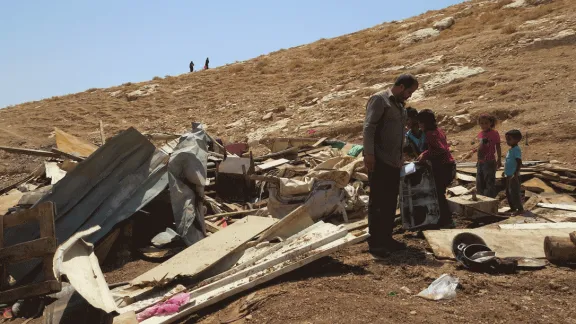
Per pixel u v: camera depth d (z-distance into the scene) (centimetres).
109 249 678
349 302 414
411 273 492
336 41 3741
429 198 645
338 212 728
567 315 383
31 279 575
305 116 2181
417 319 380
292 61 3509
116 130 2689
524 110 1473
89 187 699
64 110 3231
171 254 673
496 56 2106
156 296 504
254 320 412
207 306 461
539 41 2070
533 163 992
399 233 662
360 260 543
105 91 3728
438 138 643
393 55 2752
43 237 431
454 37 2767
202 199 730
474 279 463
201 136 792
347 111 2048
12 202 841
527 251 532
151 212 751
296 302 424
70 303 496
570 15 2305
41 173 996
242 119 2442
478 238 543
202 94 3173
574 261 498
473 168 999
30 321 509
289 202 738
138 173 726
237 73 3553
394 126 558
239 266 530
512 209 735
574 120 1298
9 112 3372
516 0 3067
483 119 768
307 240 553
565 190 855
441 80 2031
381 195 566
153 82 3741
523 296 426
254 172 898
